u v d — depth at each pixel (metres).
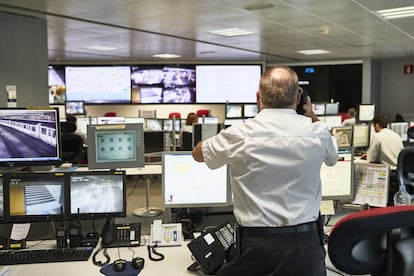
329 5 4.70
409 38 7.27
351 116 8.61
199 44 7.91
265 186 1.55
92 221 2.32
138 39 7.23
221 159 1.66
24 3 4.44
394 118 10.91
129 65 10.77
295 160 1.53
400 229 1.12
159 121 8.38
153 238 2.17
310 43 7.87
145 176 2.91
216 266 1.82
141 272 1.85
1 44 4.62
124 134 2.45
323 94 11.19
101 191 2.17
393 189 2.74
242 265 1.56
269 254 1.51
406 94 10.80
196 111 11.09
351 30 6.41
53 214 2.14
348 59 10.73
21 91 4.81
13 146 2.36
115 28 6.13
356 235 1.08
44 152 2.40
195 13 5.11
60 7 4.70
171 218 2.39
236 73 10.91
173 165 2.30
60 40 7.31
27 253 2.03
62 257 1.99
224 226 1.99
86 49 8.53
